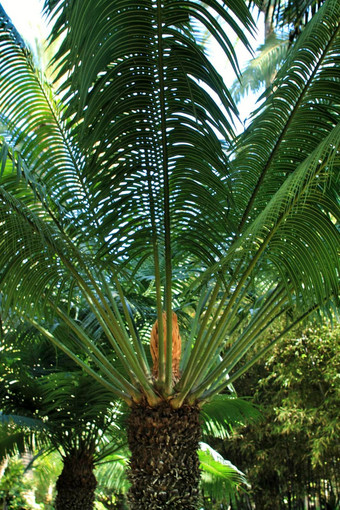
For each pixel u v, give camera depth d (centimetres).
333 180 310
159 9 233
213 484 704
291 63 305
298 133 330
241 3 222
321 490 945
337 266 317
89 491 579
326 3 269
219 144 284
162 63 255
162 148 297
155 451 330
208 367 383
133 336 363
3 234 316
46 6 267
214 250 332
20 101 363
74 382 536
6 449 589
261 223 241
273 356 827
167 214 316
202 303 445
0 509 1001
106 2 228
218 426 611
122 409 564
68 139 367
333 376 754
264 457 882
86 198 365
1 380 555
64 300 467
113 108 274
